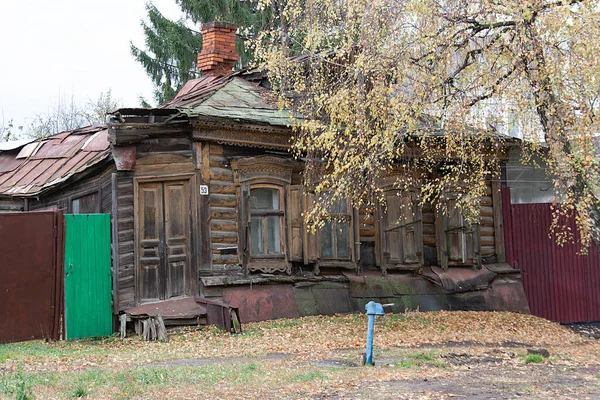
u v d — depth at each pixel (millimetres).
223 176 16281
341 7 14539
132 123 15102
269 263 16688
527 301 20547
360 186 15180
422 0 12812
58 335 14000
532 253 21000
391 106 13453
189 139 15938
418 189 19203
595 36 12125
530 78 12516
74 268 14406
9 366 10141
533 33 12336
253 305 16062
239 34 30109
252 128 16297
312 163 16266
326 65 15312
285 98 15484
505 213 20953
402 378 9648
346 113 13750
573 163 12523
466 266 20016
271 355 12234
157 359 11617
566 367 11070
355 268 17922
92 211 16984
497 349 13234
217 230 16094
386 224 18594
